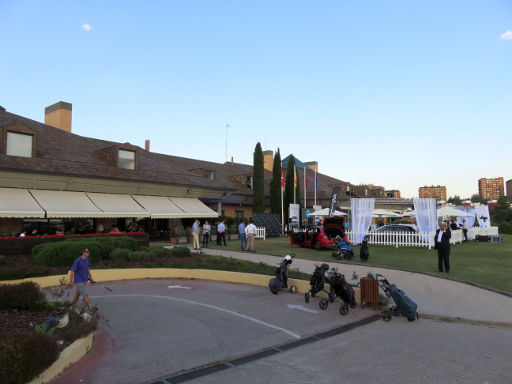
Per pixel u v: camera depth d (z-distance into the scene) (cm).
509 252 1944
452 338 707
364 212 2388
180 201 2673
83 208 2011
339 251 1741
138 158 2600
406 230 2361
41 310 767
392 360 587
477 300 973
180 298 1060
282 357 601
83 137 2808
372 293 930
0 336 463
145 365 560
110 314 873
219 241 2398
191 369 547
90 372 530
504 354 617
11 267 1306
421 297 1012
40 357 468
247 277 1309
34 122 2525
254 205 3509
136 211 2233
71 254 1405
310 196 4325
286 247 2277
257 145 3575
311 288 1026
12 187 1919
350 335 727
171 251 1741
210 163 4147
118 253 1520
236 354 612
